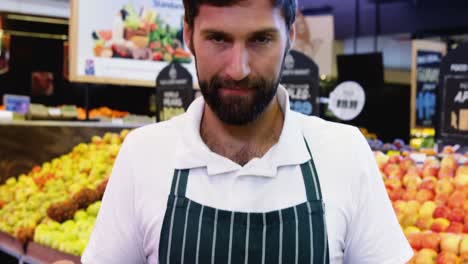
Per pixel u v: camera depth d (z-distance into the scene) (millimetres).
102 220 1522
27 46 10992
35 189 4246
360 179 1447
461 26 8320
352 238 1458
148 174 1475
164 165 1475
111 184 1529
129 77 5078
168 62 5203
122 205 1501
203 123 1521
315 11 10039
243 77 1259
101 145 4766
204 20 1263
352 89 4430
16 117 5621
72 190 4008
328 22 5980
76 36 4883
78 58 4906
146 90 11031
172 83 4371
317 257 1391
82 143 4926
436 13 8602
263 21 1245
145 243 1480
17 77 10992
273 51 1282
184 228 1412
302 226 1396
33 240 3541
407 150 4227
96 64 4965
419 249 2570
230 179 1425
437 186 3023
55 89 11031
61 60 11398
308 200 1413
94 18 4930
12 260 4008
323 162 1450
